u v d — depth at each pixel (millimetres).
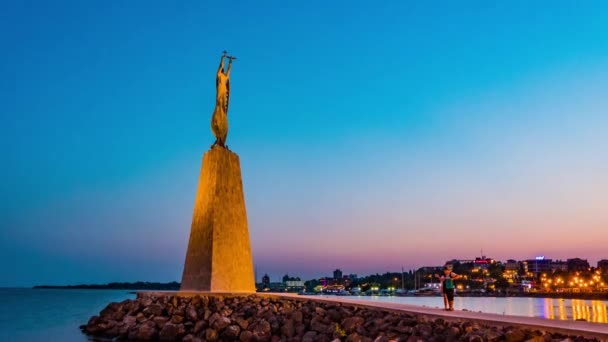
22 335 55250
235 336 35344
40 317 92562
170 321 38469
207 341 35312
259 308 39062
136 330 38625
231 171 48000
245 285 46844
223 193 46562
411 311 29922
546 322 22609
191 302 40562
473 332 22141
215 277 44031
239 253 46875
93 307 137500
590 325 21359
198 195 48406
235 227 47062
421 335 24562
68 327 68125
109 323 43250
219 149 47500
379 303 37719
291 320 34750
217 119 49344
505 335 21203
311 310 36625
